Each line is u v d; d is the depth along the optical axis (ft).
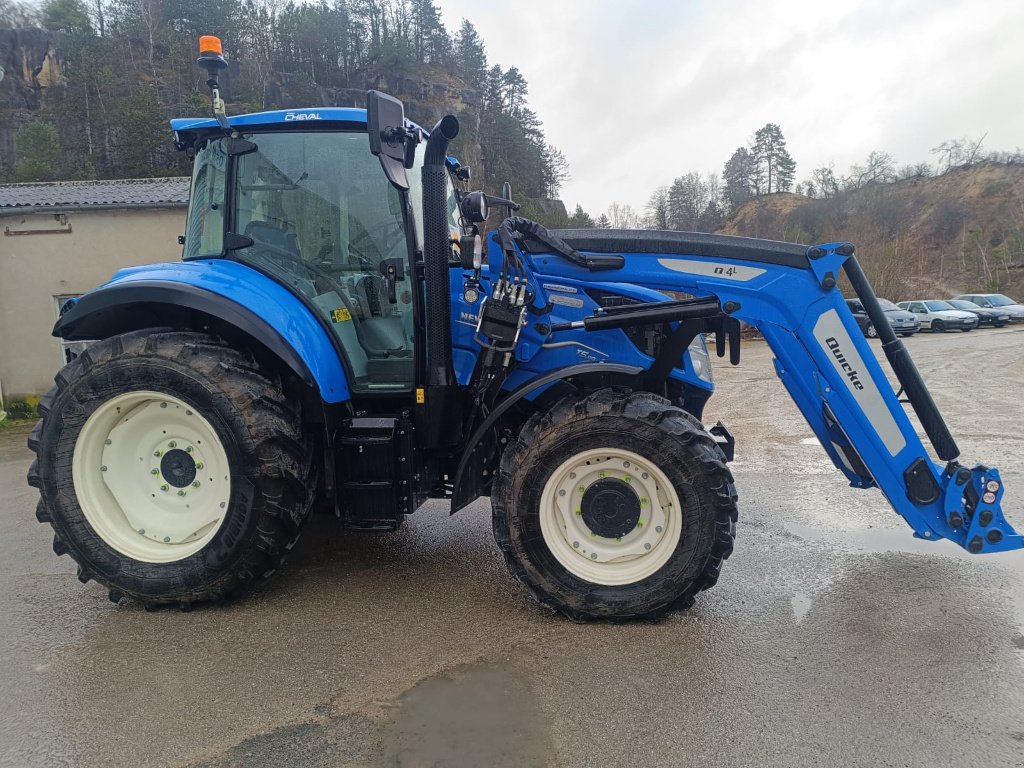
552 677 8.12
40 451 10.09
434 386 10.30
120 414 10.11
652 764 6.52
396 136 9.64
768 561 11.98
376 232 11.11
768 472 18.71
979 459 19.24
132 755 6.74
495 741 6.89
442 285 10.23
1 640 9.25
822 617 9.69
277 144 11.14
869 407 9.82
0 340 41.55
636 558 9.73
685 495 9.32
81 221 41.50
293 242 11.15
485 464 10.76
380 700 7.66
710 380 12.40
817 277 9.75
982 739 6.84
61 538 10.09
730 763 6.52
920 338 76.54
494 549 12.76
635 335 11.00
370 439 10.12
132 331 10.55
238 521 9.65
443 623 9.63
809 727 7.07
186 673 8.30
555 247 10.50
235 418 9.55
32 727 7.22
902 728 7.04
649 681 8.00
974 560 11.89
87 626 9.66
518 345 10.69
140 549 10.12
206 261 11.19
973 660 8.41
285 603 10.37
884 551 12.44
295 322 10.20
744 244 9.96
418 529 14.01
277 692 7.85
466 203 9.87
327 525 14.34
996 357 50.57
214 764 6.58
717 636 9.14
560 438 9.51
